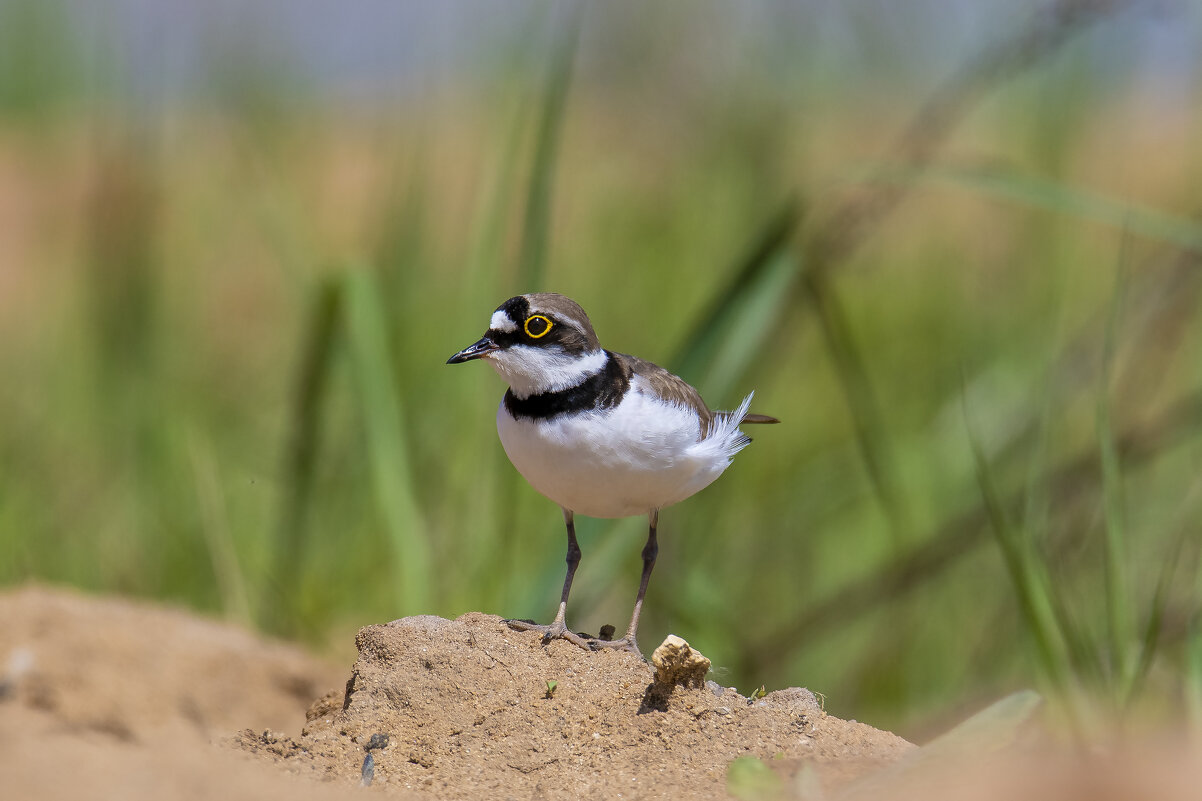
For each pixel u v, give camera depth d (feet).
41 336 57.88
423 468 40.22
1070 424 44.34
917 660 42.09
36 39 89.45
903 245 56.29
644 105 56.44
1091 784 18.04
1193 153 52.01
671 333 49.80
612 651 24.40
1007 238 52.21
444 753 21.40
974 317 49.73
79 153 87.04
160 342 49.52
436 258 43.96
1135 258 50.26
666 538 43.19
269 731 21.72
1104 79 48.16
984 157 48.57
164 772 17.40
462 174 47.42
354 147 66.08
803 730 22.24
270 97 53.16
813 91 52.49
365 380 36.09
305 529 39.75
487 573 37.29
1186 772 18.12
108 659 31.32
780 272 36.35
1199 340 45.88
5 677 28.48
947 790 18.57
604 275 51.88
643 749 21.54
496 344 24.47
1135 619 37.09
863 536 44.70
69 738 18.65
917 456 43.11
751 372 44.27
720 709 22.45
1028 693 20.67
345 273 36.91
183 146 55.52
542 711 22.49
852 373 39.50
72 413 49.39
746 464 47.11
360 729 21.98
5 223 77.77
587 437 24.29
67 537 44.65
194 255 55.83
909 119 52.47
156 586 43.16
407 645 23.40
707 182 53.01
